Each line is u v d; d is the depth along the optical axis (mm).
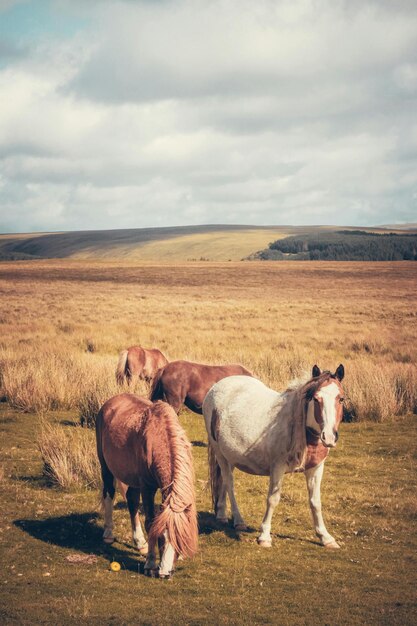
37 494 7828
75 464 8570
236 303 50438
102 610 4730
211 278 83312
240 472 9211
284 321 35531
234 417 6660
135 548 6227
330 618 4680
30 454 9789
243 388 6973
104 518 6836
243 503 7723
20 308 43312
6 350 19781
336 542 6371
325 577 5496
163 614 4688
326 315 39750
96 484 8156
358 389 13438
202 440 11125
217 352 20406
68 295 57812
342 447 10547
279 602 4961
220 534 6613
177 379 9555
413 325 33219
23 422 12141
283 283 75125
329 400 5734
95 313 40500
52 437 9328
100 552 6070
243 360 17453
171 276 86562
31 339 24812
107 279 81062
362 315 39656
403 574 5582
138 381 13852
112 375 14695
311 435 5996
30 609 4711
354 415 12820
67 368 15945
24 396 13508
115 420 5996
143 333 28219
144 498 5508
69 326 30328
